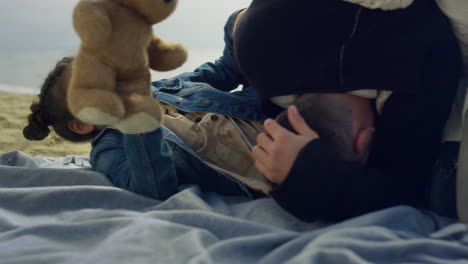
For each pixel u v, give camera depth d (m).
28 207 1.29
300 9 1.10
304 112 1.11
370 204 1.11
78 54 0.93
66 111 1.64
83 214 1.25
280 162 1.07
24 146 2.52
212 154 1.44
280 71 1.12
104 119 0.89
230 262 0.97
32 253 1.03
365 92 1.11
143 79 1.01
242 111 1.50
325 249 0.93
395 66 1.06
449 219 1.17
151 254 1.00
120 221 1.14
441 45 1.10
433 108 1.12
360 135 1.11
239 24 1.21
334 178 1.06
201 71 1.76
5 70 7.33
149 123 0.96
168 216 1.17
